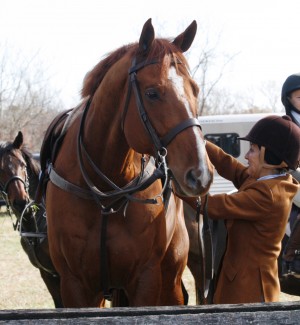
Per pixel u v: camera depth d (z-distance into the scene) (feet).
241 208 10.83
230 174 12.26
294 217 14.90
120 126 10.52
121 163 10.81
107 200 10.62
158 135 9.47
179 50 10.06
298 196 14.05
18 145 21.02
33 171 21.04
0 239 42.14
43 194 12.93
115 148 10.69
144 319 5.73
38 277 29.09
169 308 5.87
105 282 10.89
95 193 10.55
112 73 10.53
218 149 12.43
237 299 10.83
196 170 8.85
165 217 11.42
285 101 14.96
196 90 9.85
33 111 90.02
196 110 9.65
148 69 9.69
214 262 12.71
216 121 49.29
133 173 11.10
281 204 10.80
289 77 14.82
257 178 11.28
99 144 10.80
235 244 11.17
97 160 10.88
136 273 10.94
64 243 10.93
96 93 10.96
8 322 5.69
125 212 10.65
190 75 9.85
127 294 11.32
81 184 10.87
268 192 10.73
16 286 26.91
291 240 13.75
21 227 16.78
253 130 11.27
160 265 11.71
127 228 10.72
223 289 11.19
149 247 10.91
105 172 10.86
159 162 9.52
